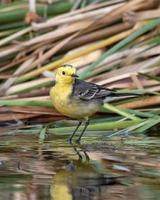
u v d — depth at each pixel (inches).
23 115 590.9
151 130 575.2
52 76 615.2
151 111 577.0
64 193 406.0
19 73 625.9
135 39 633.0
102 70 615.5
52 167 462.6
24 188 414.9
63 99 556.7
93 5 666.2
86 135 557.3
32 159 483.2
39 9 683.4
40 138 549.0
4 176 440.5
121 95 573.9
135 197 400.8
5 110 592.4
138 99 588.7
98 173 448.1
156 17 639.8
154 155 494.6
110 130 562.3
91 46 635.5
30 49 649.6
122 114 568.7
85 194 406.0
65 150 511.8
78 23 652.1
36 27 653.9
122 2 669.9
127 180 433.4
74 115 564.4
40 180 432.1
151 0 655.8
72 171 452.8
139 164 469.4
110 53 612.7
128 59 617.9
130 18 644.7
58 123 584.1
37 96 606.5
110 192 409.4
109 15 651.5
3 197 398.6
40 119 592.4
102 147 521.7
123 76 602.2
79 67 625.9
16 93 609.6
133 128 558.9
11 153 500.7
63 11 688.4
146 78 603.2
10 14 669.9
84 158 486.9
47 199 396.2
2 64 650.2
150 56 618.5
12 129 575.2
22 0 707.4
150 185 423.5
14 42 658.2
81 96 556.7
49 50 638.5
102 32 647.1
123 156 492.1
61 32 647.1
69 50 649.6
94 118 585.6
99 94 563.8
